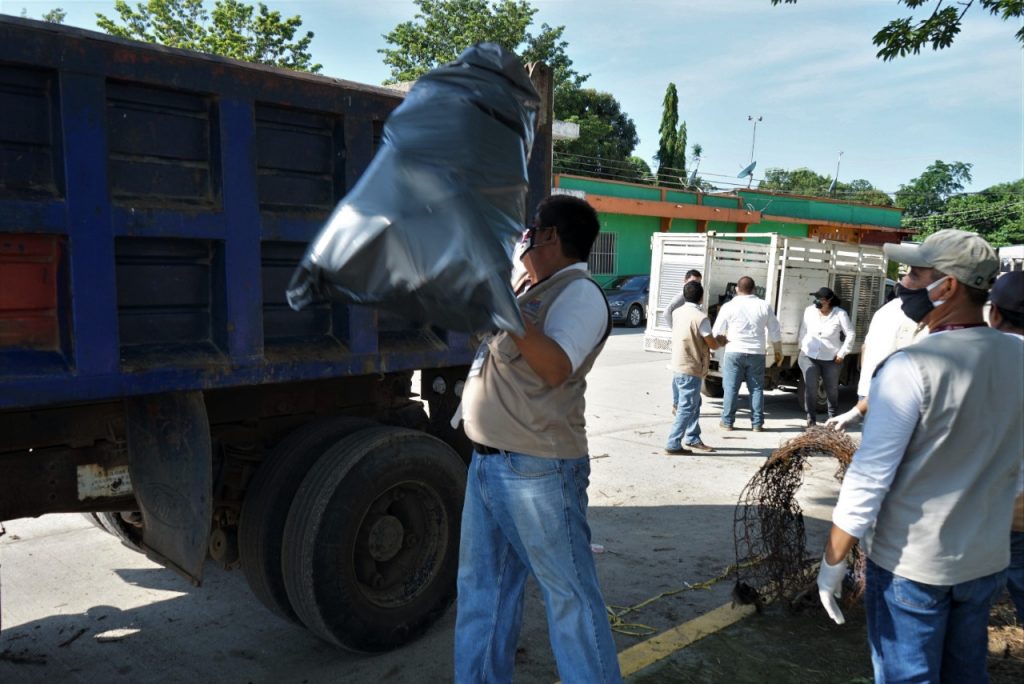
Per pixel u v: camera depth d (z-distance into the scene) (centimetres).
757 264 1167
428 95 242
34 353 260
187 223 288
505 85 249
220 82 292
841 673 351
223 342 307
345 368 348
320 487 341
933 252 223
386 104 347
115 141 272
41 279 261
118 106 272
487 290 217
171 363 291
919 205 8356
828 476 692
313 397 399
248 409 376
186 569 317
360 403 418
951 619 228
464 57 252
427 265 216
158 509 321
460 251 216
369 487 351
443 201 221
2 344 253
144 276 288
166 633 389
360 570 362
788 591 416
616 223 2855
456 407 443
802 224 3384
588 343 259
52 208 254
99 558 482
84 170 260
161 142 284
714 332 912
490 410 265
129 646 375
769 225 3284
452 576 390
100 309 268
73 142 256
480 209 226
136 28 2900
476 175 230
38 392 256
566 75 3744
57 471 307
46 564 470
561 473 264
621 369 1359
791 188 8350
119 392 276
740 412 1036
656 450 793
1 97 246
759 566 430
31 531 523
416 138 232
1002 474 219
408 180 225
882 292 1234
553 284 266
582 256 276
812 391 930
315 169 333
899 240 3691
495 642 287
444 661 367
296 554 340
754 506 452
